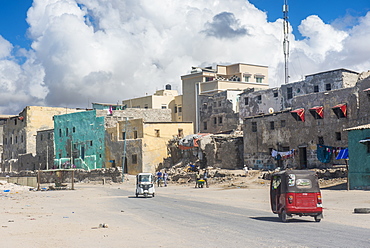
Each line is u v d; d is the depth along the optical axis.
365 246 14.49
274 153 56.06
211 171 62.91
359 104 45.69
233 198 39.41
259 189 46.62
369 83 46.03
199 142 69.44
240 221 22.34
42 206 34.62
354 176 38.16
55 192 57.19
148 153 78.56
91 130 90.00
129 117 91.62
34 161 102.94
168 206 32.50
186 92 94.69
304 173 21.62
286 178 21.61
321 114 50.56
